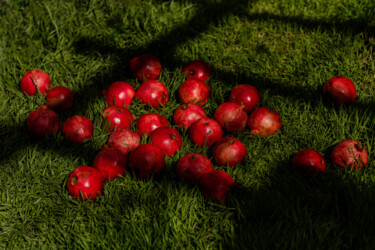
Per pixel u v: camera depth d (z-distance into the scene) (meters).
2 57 1.81
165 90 1.67
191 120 1.56
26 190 1.46
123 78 1.82
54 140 1.56
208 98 1.70
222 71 1.83
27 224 1.39
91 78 1.84
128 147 1.50
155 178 1.46
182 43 1.93
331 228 1.36
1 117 1.65
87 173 1.41
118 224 1.37
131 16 2.02
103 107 1.66
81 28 1.95
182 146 1.55
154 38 1.94
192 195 1.42
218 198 1.39
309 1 2.06
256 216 1.38
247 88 1.63
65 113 1.66
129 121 1.60
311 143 1.57
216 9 2.04
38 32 1.91
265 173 1.49
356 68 1.78
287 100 1.70
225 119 1.56
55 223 1.38
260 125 1.56
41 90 1.71
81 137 1.55
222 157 1.47
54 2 1.99
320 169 1.44
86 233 1.36
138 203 1.41
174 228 1.35
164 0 2.09
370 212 1.35
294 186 1.44
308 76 1.77
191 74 1.75
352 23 1.94
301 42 1.92
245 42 1.93
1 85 1.75
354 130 1.58
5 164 1.53
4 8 1.94
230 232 1.36
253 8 2.06
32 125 1.56
